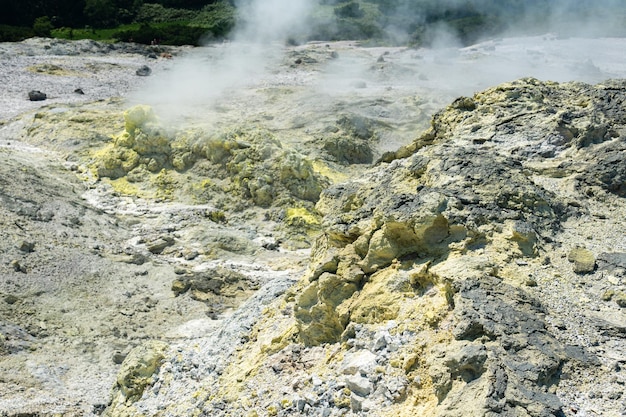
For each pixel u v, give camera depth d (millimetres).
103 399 12375
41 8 56906
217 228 20594
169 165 23547
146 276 17125
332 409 8156
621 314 8188
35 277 16016
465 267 8352
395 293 8719
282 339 9648
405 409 7594
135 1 60625
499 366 7164
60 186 21922
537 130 12383
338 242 9758
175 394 10148
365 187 10750
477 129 12945
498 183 9672
